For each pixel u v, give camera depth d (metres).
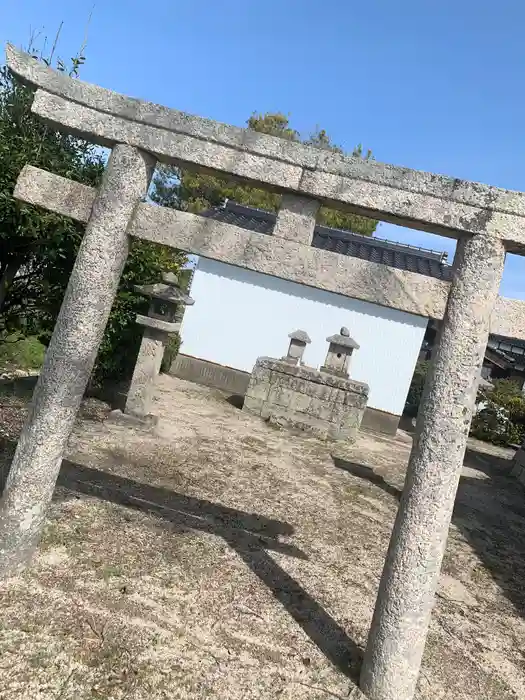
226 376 14.21
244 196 18.84
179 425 8.78
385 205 3.04
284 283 14.13
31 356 9.90
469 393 2.92
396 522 3.03
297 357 11.63
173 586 3.73
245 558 4.44
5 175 4.50
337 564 4.79
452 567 5.44
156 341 8.05
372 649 3.03
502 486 10.05
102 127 3.28
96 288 3.30
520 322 2.95
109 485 5.35
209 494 5.85
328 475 7.89
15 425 6.27
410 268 14.88
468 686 3.44
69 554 3.77
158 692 2.74
